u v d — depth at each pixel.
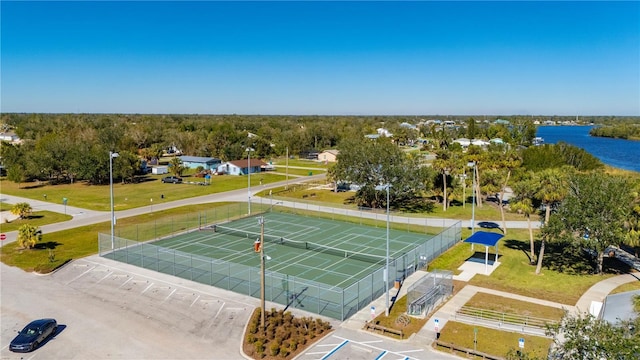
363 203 77.19
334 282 40.56
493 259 47.47
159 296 36.56
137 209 73.00
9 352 27.75
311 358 27.47
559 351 23.34
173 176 109.62
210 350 28.44
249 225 63.12
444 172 72.00
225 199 82.94
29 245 48.72
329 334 30.52
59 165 99.62
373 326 31.09
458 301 36.38
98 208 73.62
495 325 31.91
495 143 153.75
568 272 43.38
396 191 71.31
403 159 72.38
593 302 32.97
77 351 28.09
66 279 40.56
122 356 27.55
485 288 39.28
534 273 43.12
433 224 63.84
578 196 41.97
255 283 39.12
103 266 43.53
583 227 41.41
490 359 27.06
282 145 168.12
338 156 76.75
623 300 30.97
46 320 30.14
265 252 49.91
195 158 128.50
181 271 41.91
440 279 36.97
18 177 96.25
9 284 39.31
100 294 37.12
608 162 161.38
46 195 85.88
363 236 57.97
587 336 20.03
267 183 103.44
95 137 147.75
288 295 36.28
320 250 51.25
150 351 28.22
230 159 138.88
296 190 93.19
